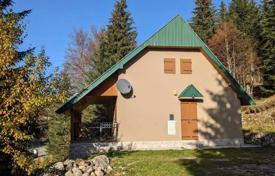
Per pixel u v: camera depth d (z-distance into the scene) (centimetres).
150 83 2419
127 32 5488
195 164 1673
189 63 2494
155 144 2355
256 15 6638
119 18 5547
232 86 2495
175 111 2423
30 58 1427
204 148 2336
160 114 2400
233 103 2492
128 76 2397
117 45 5284
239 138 2469
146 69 2428
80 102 2417
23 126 1471
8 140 1354
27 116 1359
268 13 5984
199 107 2462
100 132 2417
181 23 2494
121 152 2177
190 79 2477
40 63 1431
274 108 4366
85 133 2533
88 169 1541
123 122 2352
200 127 2438
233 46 6016
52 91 1478
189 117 2436
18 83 1352
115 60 4625
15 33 1466
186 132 2419
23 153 1409
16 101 1362
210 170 1530
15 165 1382
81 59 6556
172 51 2486
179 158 1884
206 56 2511
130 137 2339
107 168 1614
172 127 2398
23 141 1451
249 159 1809
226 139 2452
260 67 5784
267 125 3716
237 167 1588
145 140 2353
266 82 5700
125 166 1669
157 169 1577
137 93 2392
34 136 1524
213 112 2467
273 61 5606
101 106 3669
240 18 7019
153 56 2453
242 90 2466
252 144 2573
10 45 1371
